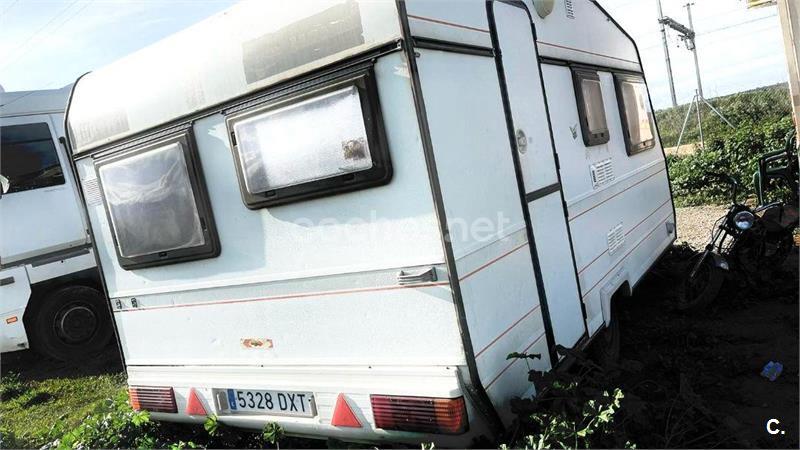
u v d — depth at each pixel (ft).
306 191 9.60
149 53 11.37
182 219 11.25
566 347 11.42
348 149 9.08
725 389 12.14
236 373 11.24
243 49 9.95
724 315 16.38
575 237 12.54
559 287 11.47
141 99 11.35
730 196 33.76
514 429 9.05
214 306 11.32
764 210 17.47
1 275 21.17
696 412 10.40
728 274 16.28
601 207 14.38
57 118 23.13
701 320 16.29
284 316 10.44
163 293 12.00
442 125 8.87
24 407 19.31
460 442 8.90
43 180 22.41
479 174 9.52
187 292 11.65
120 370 21.77
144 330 12.50
